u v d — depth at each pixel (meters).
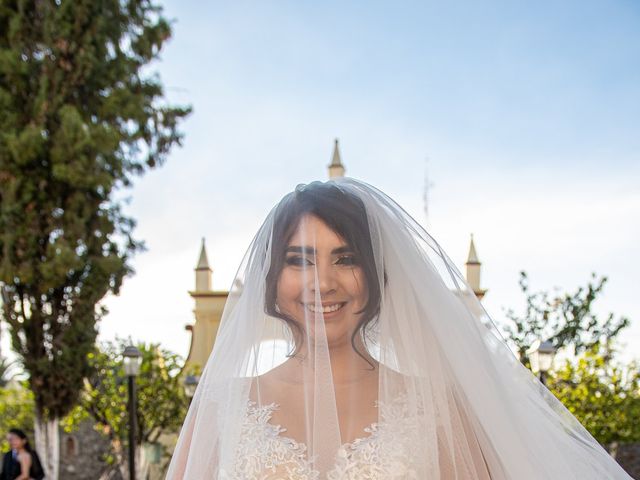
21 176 9.94
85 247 10.38
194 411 1.75
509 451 1.62
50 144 10.11
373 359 1.71
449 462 1.60
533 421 1.72
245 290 1.76
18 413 14.11
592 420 10.44
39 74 10.40
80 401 11.03
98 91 10.88
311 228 1.69
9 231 9.87
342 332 1.69
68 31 10.30
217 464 1.63
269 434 1.59
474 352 1.69
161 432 12.47
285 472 1.54
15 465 8.62
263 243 1.77
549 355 8.12
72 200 10.15
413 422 1.59
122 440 12.00
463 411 1.67
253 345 1.71
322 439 1.55
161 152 11.77
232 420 1.62
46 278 9.83
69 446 14.23
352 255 1.68
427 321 1.70
